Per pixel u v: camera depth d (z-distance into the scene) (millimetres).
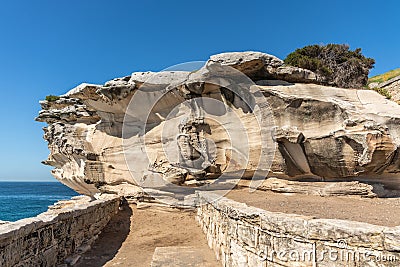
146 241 8633
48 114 15820
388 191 9141
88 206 8031
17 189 122562
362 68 16891
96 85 12914
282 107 9875
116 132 13945
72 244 6699
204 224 9250
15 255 4059
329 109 9344
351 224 3646
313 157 9438
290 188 9664
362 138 8312
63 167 16031
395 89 15156
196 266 6344
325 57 17172
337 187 9000
